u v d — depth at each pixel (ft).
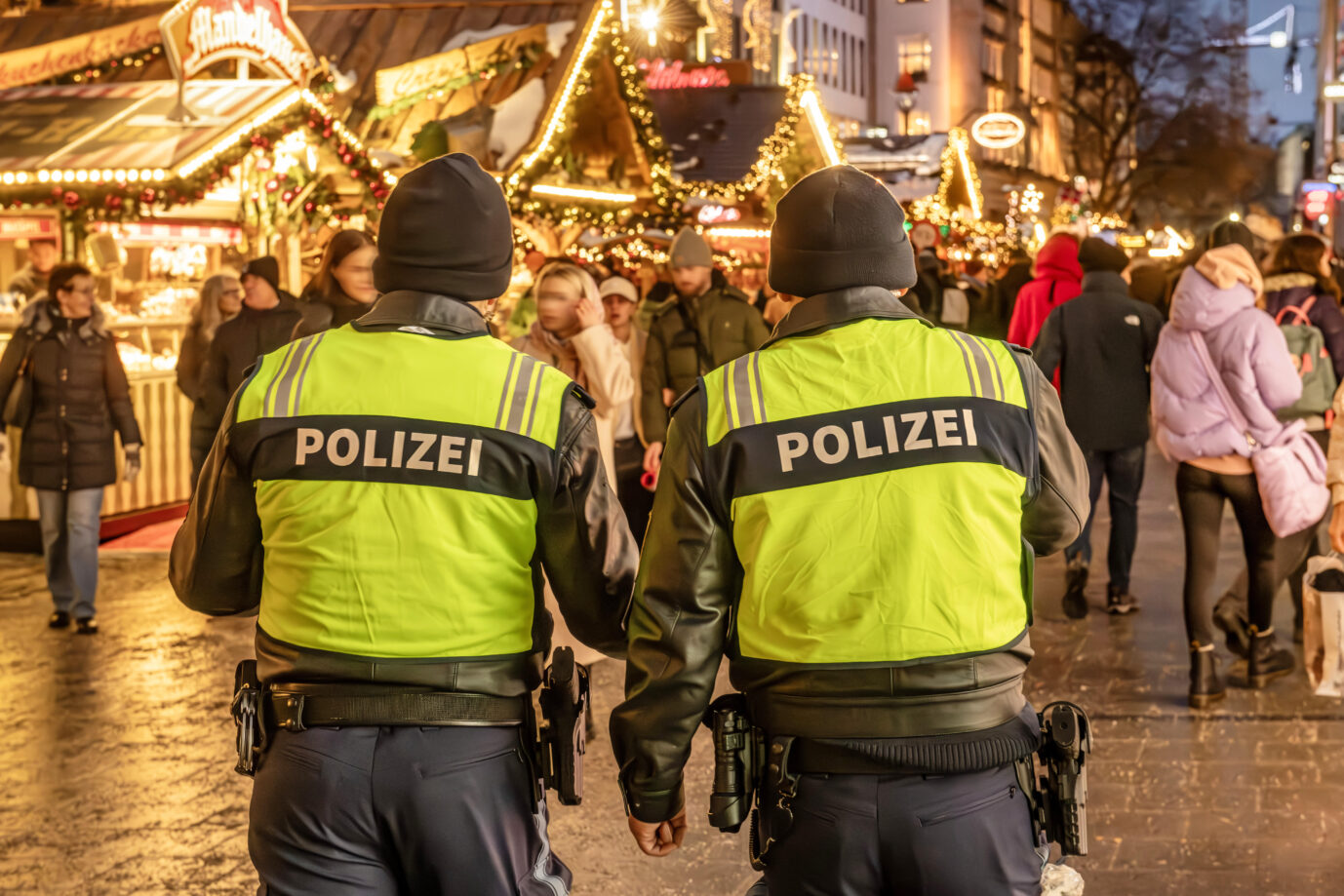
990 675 8.09
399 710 8.24
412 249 8.82
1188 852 14.88
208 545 8.95
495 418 8.50
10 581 30.30
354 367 8.66
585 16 42.45
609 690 21.85
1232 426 19.33
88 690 21.77
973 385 8.30
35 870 14.92
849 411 8.20
